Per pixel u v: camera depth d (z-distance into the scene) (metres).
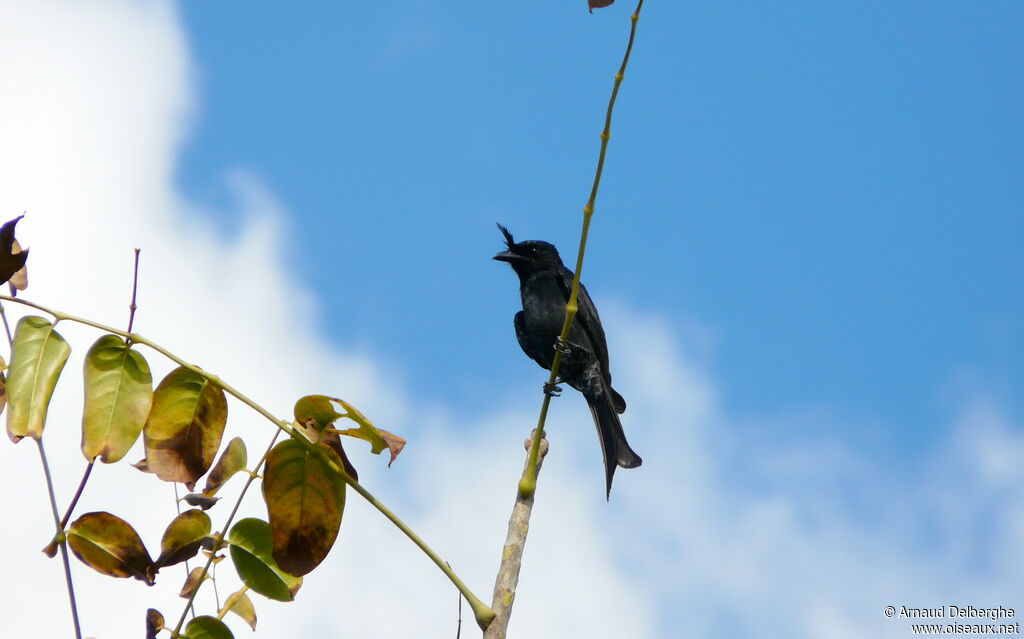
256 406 6.05
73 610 5.42
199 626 5.84
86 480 5.66
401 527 6.11
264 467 5.96
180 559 5.86
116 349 5.94
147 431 5.92
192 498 5.90
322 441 6.04
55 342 5.74
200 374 6.01
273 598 6.02
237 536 6.04
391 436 6.01
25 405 5.57
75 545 5.69
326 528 6.01
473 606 6.10
